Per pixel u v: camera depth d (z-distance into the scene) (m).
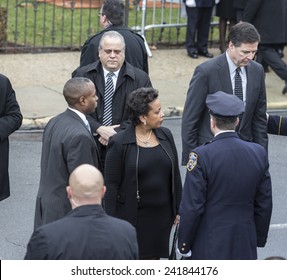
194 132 9.27
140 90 8.35
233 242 7.45
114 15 10.59
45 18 18.08
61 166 8.14
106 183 8.49
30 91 15.10
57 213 8.20
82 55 10.47
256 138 9.38
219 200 7.45
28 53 16.80
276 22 15.10
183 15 17.30
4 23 16.83
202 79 9.17
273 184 11.83
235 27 8.91
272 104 15.23
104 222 6.24
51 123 8.34
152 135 8.50
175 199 8.59
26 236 10.03
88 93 8.27
